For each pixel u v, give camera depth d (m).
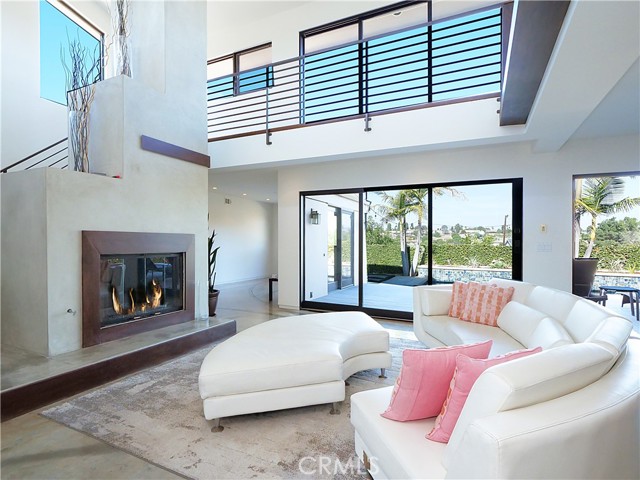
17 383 2.50
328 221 6.24
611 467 1.13
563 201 4.42
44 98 4.71
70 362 2.90
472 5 4.87
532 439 0.95
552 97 2.72
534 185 4.54
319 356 2.40
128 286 3.78
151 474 1.82
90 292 3.31
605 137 4.26
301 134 4.67
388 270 5.46
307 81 5.77
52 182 3.05
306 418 2.39
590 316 2.11
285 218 6.13
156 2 4.17
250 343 2.63
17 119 4.40
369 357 3.01
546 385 1.09
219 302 6.91
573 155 4.38
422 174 5.11
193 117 4.52
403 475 1.30
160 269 4.14
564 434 0.99
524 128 3.56
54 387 2.63
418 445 1.40
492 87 4.65
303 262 6.19
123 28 4.02
